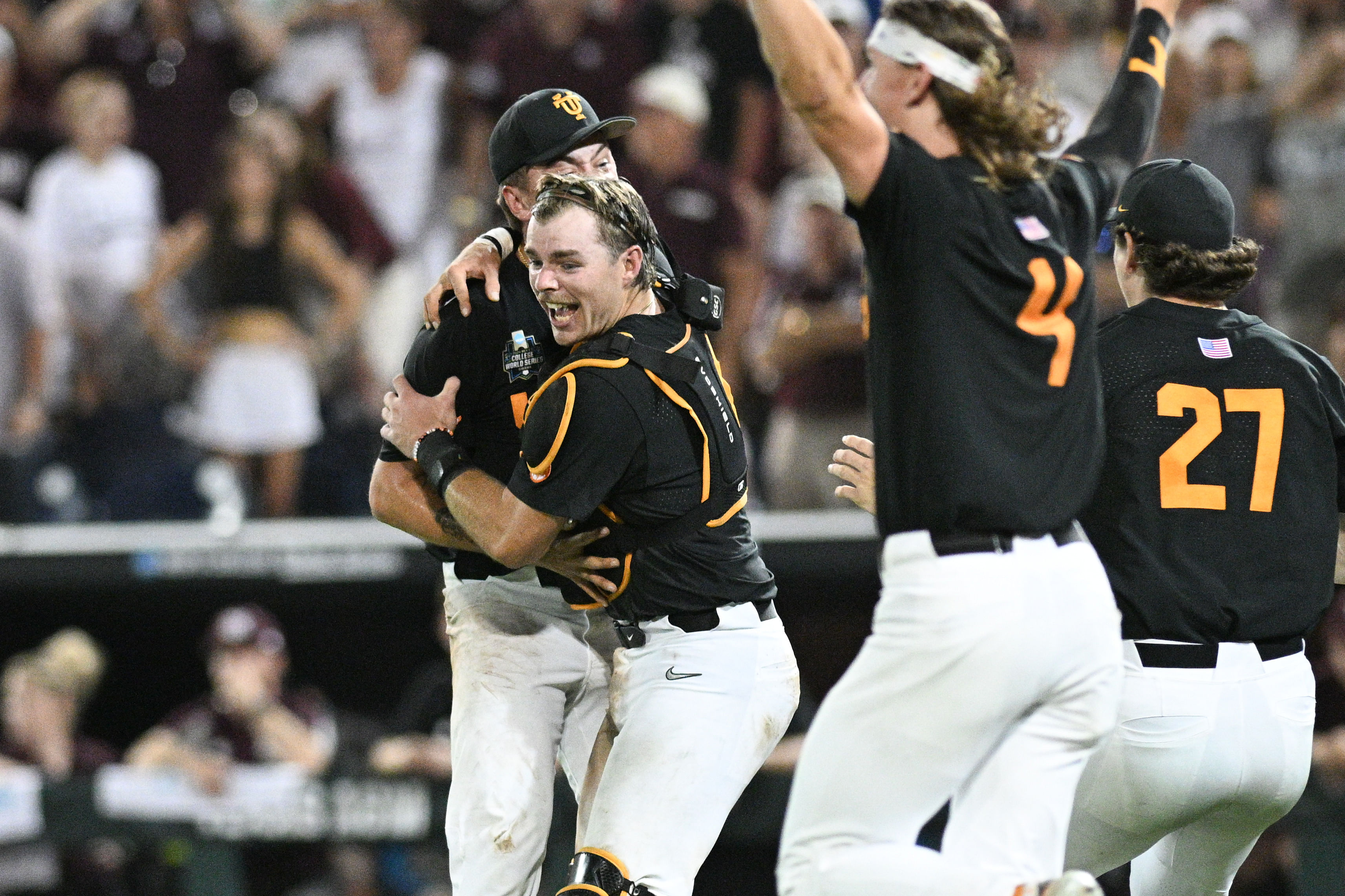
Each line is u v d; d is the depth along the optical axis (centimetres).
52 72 3788
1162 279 1394
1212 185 1392
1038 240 1136
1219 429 1355
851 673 1166
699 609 1382
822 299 3041
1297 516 1361
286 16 4100
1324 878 2177
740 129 3694
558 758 1555
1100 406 1187
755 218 3497
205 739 2658
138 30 3812
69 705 2759
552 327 1408
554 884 2245
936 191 1113
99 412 3422
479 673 1479
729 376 3291
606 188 1336
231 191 3369
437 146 3678
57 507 3169
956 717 1116
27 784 2431
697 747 1362
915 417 1118
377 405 3447
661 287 1391
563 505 1315
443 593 1561
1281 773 1370
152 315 3441
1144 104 1298
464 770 1448
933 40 1130
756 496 3172
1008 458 1112
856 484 1446
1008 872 1135
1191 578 1341
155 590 2831
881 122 1116
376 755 2416
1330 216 3153
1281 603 1352
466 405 1452
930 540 1119
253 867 2891
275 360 3334
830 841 1152
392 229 3638
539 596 1497
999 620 1103
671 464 1342
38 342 3338
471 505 1358
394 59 3675
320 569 2702
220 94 3819
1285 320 3197
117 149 3625
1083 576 1145
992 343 1118
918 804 1143
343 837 2402
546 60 3647
